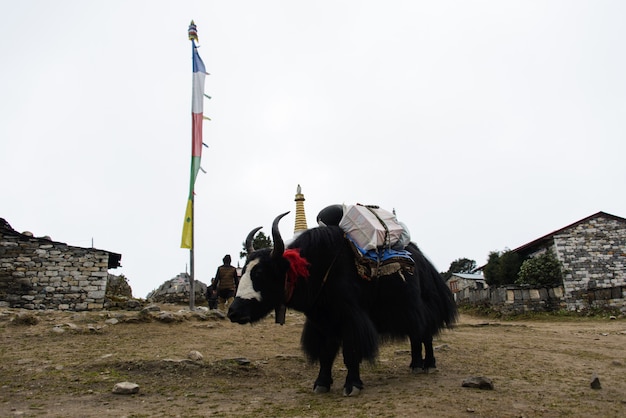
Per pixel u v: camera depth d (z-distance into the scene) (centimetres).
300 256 436
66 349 641
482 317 2033
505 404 369
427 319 527
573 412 345
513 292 1959
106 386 463
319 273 446
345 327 435
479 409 352
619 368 542
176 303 1794
